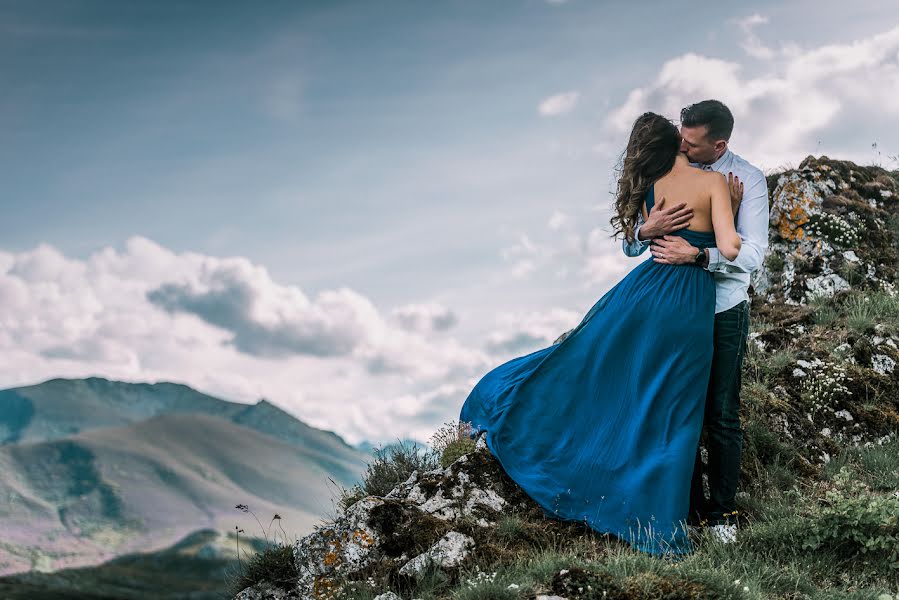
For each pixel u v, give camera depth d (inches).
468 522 205.3
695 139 209.6
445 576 188.1
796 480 238.1
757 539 195.5
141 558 7598.4
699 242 207.5
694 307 204.7
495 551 192.2
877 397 285.4
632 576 167.3
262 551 227.8
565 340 226.1
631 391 209.0
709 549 188.4
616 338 213.0
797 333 329.4
